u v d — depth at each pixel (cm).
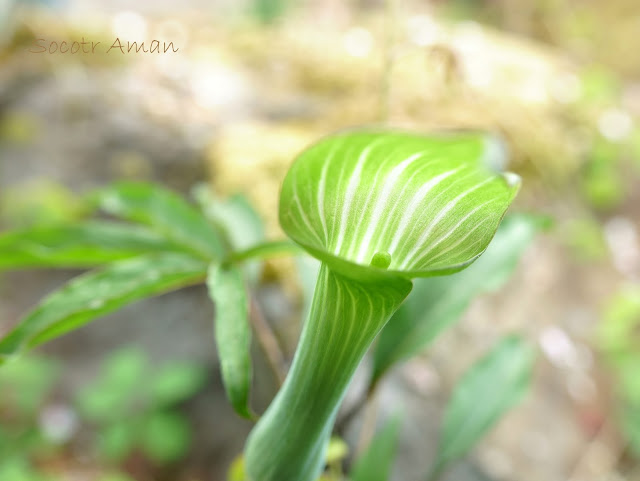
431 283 20
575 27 96
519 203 43
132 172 46
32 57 54
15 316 47
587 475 37
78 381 46
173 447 41
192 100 50
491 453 35
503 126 46
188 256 19
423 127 43
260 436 14
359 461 19
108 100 50
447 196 10
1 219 47
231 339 14
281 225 9
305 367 12
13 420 45
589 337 43
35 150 48
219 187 40
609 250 48
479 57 58
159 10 74
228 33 63
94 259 20
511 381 22
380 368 19
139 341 45
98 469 44
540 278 43
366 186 11
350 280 10
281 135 44
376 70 52
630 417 41
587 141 53
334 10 97
